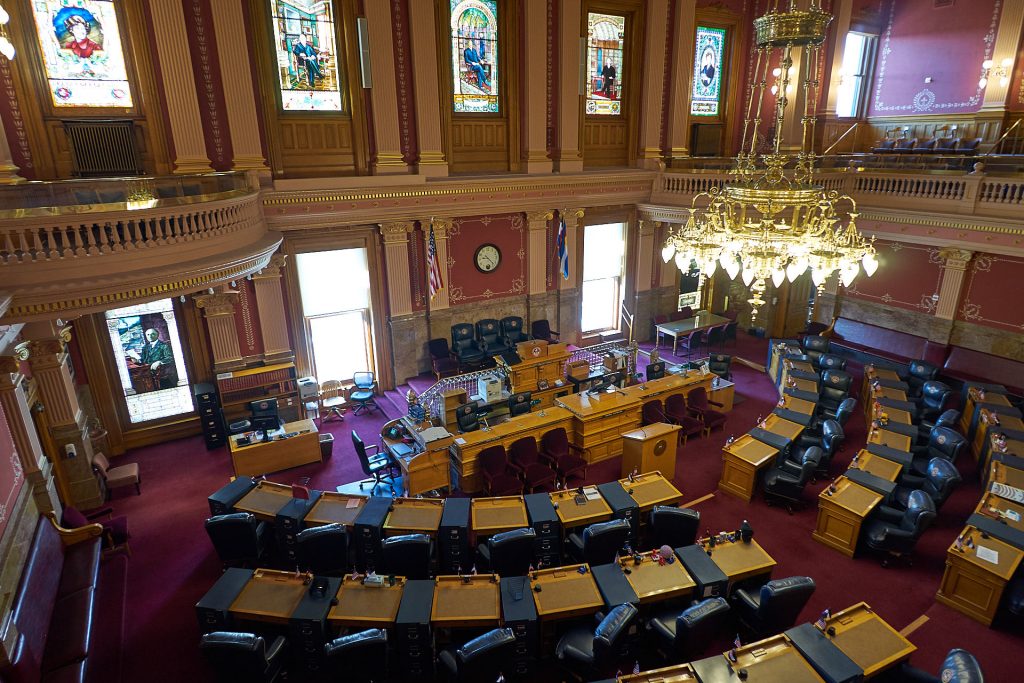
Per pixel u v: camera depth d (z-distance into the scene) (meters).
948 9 15.21
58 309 7.16
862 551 8.37
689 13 14.59
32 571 6.80
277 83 11.24
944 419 10.20
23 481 7.71
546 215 14.54
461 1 12.62
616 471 10.76
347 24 11.37
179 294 8.16
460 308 14.11
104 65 9.70
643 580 6.65
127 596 7.73
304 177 11.84
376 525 7.61
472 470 9.80
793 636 5.77
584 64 14.06
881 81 16.98
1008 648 6.77
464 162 13.59
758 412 12.91
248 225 9.84
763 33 6.02
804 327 17.52
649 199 15.71
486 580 6.77
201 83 10.43
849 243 6.58
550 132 14.24
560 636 6.51
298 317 12.30
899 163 13.80
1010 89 14.34
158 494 10.04
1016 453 9.31
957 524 8.98
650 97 15.05
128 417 11.32
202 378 11.70
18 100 9.18
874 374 12.90
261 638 5.68
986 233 12.20
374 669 5.98
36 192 6.96
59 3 9.20
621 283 16.48
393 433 10.30
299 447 10.78
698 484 10.17
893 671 5.76
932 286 13.82
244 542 7.66
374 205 12.17
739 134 16.81
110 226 7.45
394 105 12.09
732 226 6.71
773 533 8.84
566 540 7.86
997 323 12.85
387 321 13.30
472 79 13.21
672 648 6.23
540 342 12.49
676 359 15.52
